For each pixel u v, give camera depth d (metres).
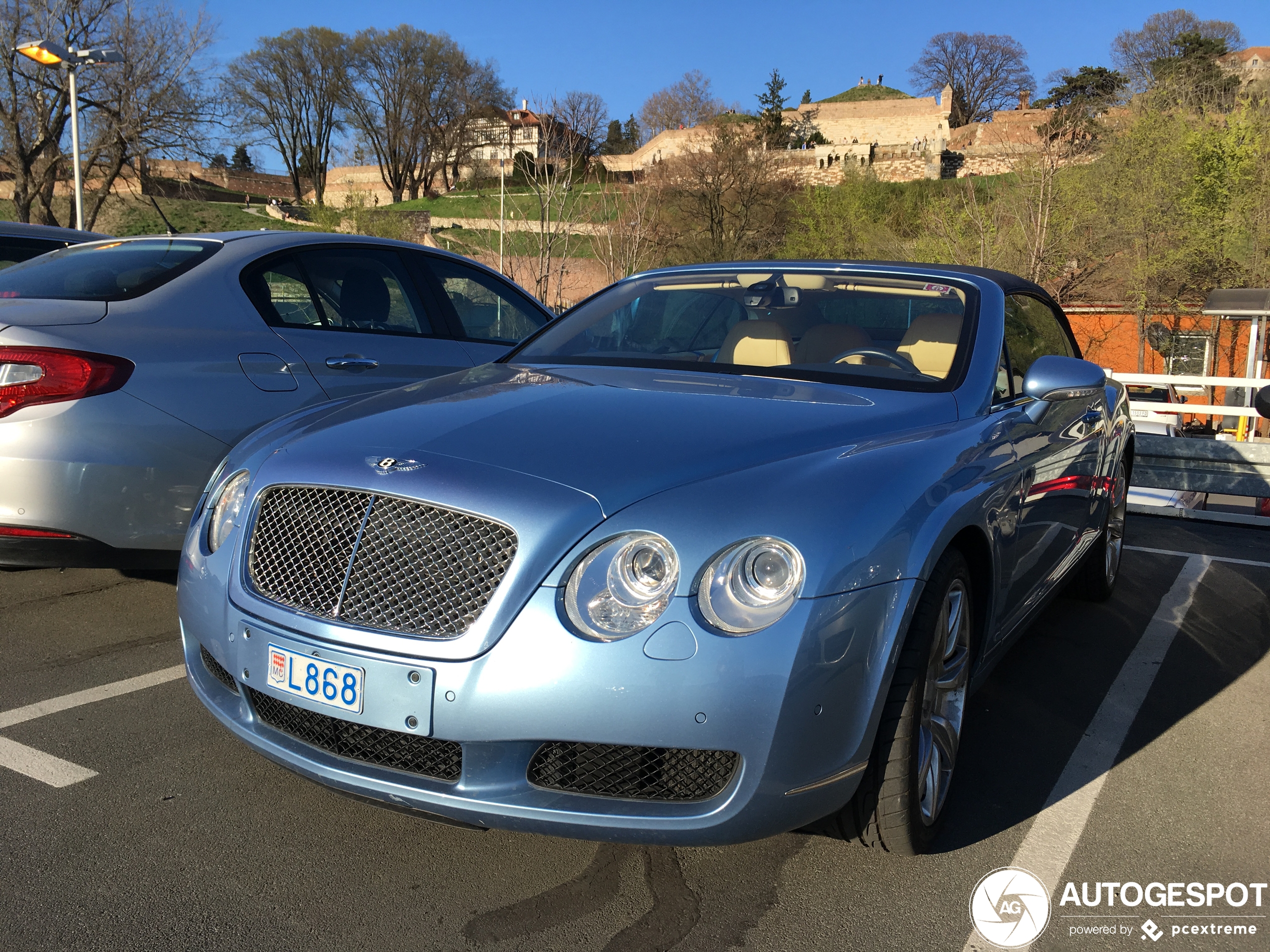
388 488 2.09
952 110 79.31
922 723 2.23
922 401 2.74
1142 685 3.60
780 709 1.87
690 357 3.19
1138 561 5.58
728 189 51.75
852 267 3.53
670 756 1.95
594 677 1.87
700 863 2.33
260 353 3.88
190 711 3.10
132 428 3.43
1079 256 32.56
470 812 1.95
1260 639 4.18
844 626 1.94
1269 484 6.62
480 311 5.02
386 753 2.06
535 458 2.14
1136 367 30.62
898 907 2.18
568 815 1.93
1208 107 30.58
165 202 67.69
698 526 1.94
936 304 3.25
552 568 1.93
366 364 4.20
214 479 2.50
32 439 3.26
